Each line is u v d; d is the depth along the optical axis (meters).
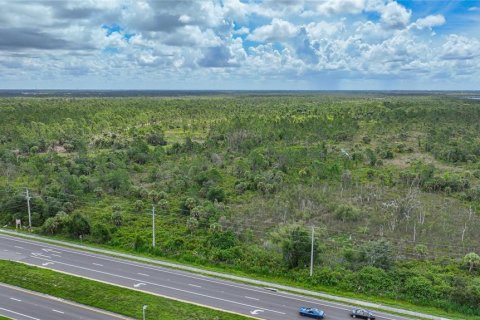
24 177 112.94
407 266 65.81
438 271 64.38
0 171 117.44
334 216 86.94
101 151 145.12
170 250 73.44
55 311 54.34
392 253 68.81
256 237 77.56
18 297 58.06
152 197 96.44
